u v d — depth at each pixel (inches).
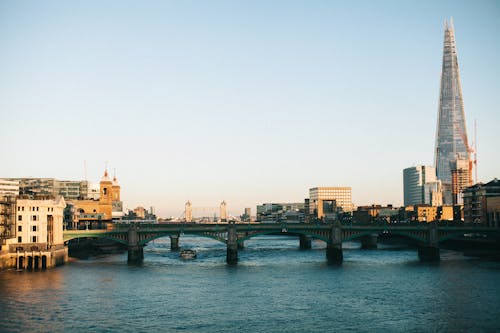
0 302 5280.5
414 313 4815.5
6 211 7682.1
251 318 4680.1
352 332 4224.9
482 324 4414.4
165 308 5068.9
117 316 4741.6
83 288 6092.5
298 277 6998.0
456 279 6673.2
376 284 6373.0
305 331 4256.9
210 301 5393.7
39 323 4488.2
